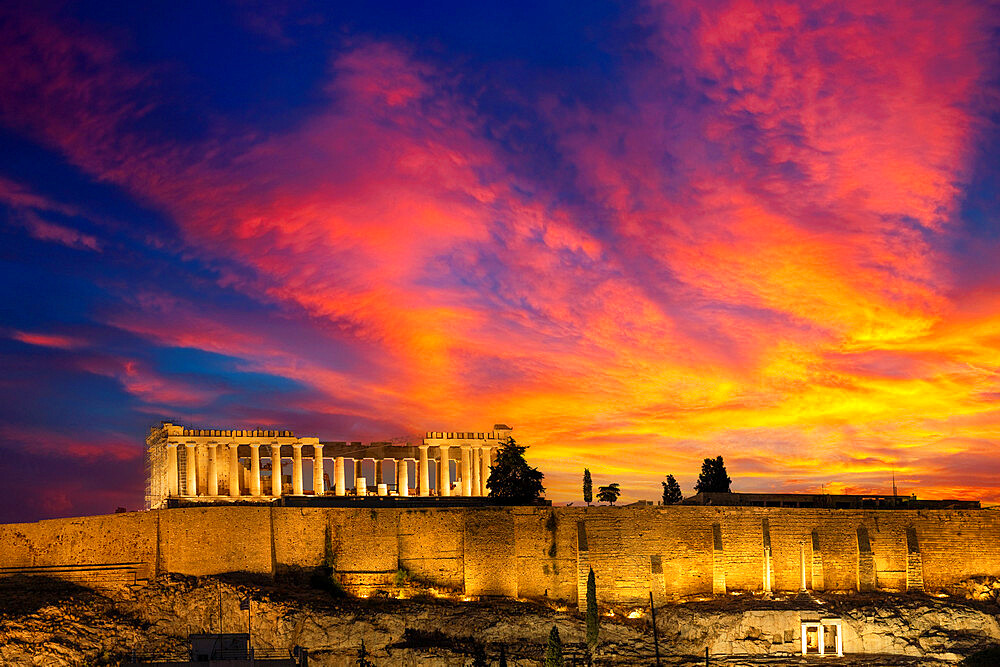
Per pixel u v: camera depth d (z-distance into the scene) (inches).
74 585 7199.8
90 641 6702.8
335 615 6914.4
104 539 7253.9
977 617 7652.6
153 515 7249.0
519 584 7618.1
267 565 7273.6
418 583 7539.4
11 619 6692.9
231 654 6560.0
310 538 7421.3
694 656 7219.5
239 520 7263.8
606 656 7086.6
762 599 7726.4
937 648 7431.1
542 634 7135.8
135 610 6948.8
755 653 7283.5
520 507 7682.1
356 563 7470.5
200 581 7101.4
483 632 7076.8
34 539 7293.3
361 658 6771.7
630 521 7780.5
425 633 7042.3
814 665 7165.4
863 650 7445.9
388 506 7751.0
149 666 6343.5
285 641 6801.2
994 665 6998.0
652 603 7421.3
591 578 7111.2
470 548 7578.7
